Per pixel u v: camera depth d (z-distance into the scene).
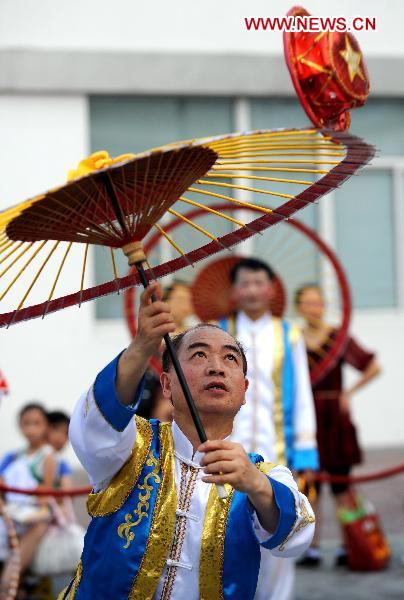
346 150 6.11
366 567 14.55
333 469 14.83
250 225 6.47
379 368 15.32
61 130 22.14
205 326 6.43
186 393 5.83
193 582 6.07
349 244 24.25
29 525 12.88
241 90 23.09
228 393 6.20
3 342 21.97
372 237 24.39
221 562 6.05
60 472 13.54
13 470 13.40
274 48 23.23
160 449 6.29
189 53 22.81
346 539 14.59
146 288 5.82
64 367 22.19
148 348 5.79
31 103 22.00
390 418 24.16
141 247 5.88
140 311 5.81
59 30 22.06
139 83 22.53
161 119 23.05
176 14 22.72
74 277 20.95
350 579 14.16
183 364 6.27
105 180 5.57
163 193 5.76
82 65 22.14
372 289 24.33
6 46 21.77
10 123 21.91
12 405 21.95
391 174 24.47
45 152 22.08
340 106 6.31
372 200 24.39
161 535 6.06
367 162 6.18
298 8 6.33
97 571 6.08
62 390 22.17
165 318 5.77
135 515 6.11
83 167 5.54
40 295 16.44
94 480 6.20
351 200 24.30
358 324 23.94
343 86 6.23
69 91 22.08
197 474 6.23
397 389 24.19
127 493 6.14
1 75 21.70
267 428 12.62
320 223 24.08
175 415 6.33
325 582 14.03
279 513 5.81
